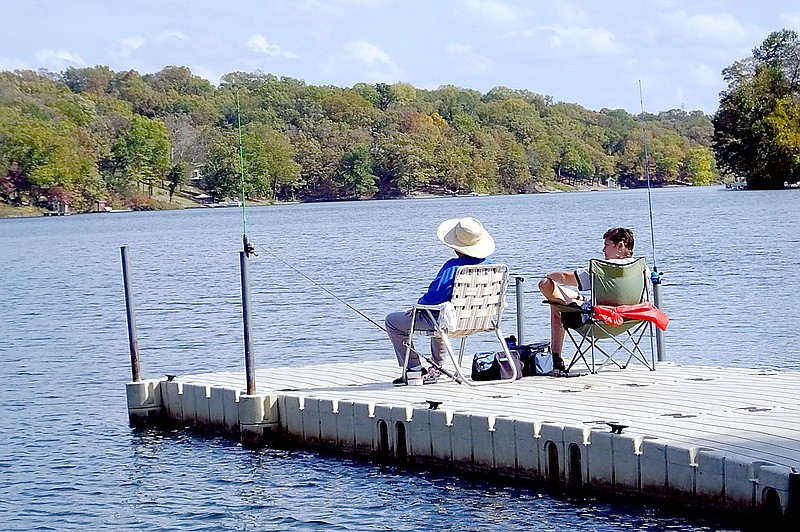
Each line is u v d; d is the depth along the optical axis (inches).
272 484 432.1
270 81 5861.2
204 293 1202.0
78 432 538.3
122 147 5226.4
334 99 6018.7
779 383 456.1
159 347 813.9
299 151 5516.7
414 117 6181.1
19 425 557.6
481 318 479.8
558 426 383.9
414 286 1166.3
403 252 1727.4
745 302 882.8
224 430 513.0
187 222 3784.5
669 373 489.4
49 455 495.2
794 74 3954.2
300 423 478.9
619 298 474.0
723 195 3828.7
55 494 436.1
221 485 436.8
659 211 2908.5
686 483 348.2
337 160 5585.6
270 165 5167.3
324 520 389.1
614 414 401.1
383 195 5743.1
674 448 350.3
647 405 415.8
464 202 4948.3
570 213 3147.1
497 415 405.7
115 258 1989.4
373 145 5777.6
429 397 453.1
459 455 415.8
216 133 5270.7
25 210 5054.1
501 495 394.3
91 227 3609.7
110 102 5698.8
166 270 1608.0
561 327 491.2
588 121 7135.8
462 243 478.0
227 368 712.4
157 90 5959.6
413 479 422.0
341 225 2918.3
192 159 5265.8
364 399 458.0
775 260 1222.9
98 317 1032.8
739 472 331.3
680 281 1056.8
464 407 425.7
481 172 6072.8
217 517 400.2
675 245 1519.4
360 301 1046.4
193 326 924.0
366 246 1931.6
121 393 639.1
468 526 371.2
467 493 401.1
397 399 453.1
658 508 357.1
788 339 709.9
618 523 357.7
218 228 3154.5
